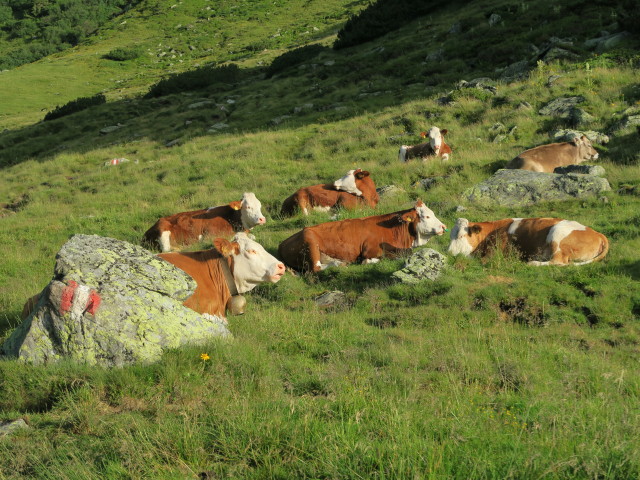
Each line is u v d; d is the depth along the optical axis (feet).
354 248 40.60
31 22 369.09
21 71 243.19
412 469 15.92
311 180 66.95
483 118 76.64
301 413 19.90
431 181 57.98
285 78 133.28
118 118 131.44
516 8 117.19
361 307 33.68
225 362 24.22
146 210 65.92
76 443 19.43
